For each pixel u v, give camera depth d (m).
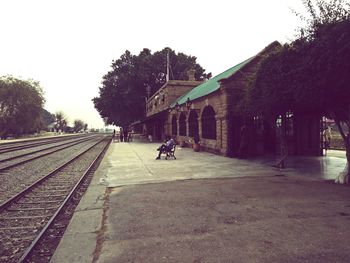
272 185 7.61
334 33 6.29
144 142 32.91
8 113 53.19
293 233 4.14
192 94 23.31
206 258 3.37
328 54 6.47
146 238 4.04
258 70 10.16
